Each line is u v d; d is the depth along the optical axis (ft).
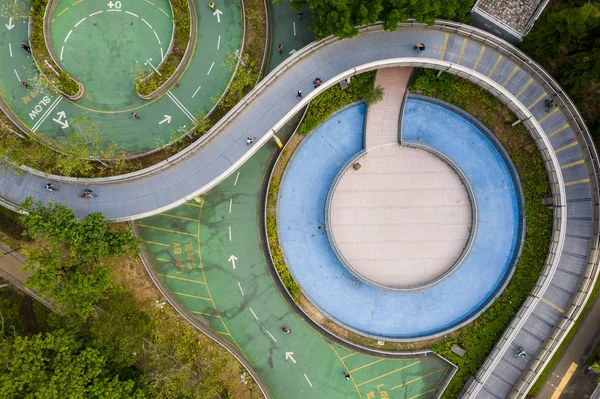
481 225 172.65
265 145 178.81
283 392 173.68
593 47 148.25
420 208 172.14
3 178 166.71
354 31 148.97
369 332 172.24
